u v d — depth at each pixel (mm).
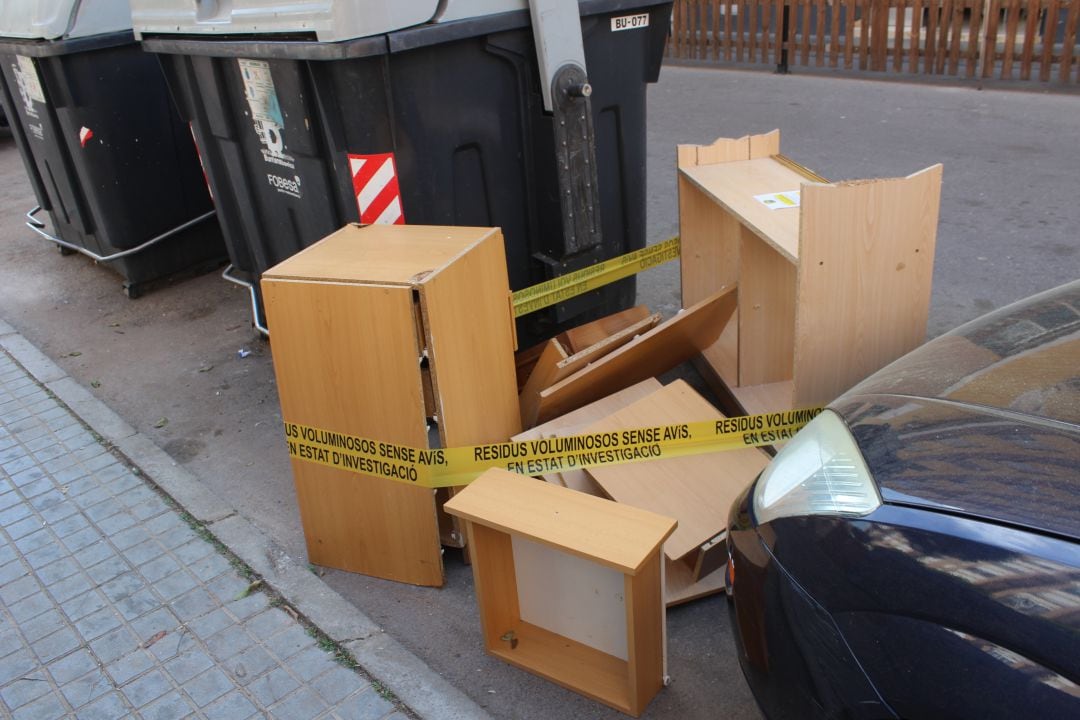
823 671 1837
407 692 2715
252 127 4086
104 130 5609
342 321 2902
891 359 3127
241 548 3439
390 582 3258
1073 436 1782
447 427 2979
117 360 5305
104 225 5910
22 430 4434
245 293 6086
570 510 2615
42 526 3678
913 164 6898
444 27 3346
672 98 9594
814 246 2828
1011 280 5035
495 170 3781
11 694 2850
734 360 3938
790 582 1948
